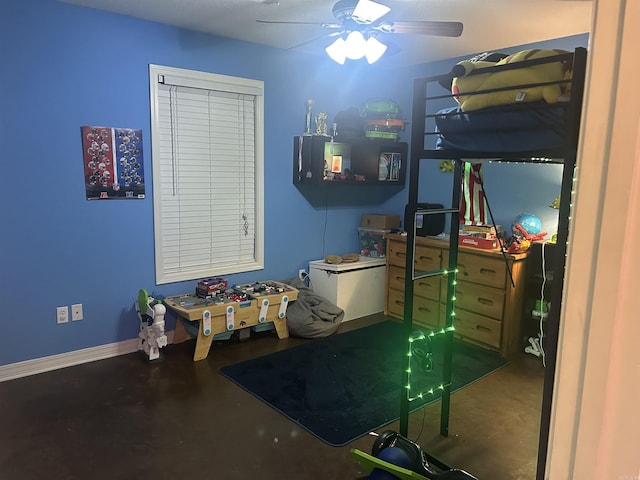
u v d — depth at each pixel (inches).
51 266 122.8
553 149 64.2
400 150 188.2
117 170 129.9
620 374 19.2
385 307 177.8
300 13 123.3
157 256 139.9
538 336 144.3
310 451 91.6
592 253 19.7
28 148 116.3
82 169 124.5
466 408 109.5
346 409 107.3
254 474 84.6
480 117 69.9
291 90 163.0
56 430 96.9
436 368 130.9
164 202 141.3
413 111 82.3
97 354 132.3
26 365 121.6
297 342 147.7
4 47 110.5
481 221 97.1
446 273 93.6
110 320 133.8
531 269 142.4
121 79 127.8
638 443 18.8
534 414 107.2
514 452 93.0
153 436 95.5
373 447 87.0
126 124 130.0
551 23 126.1
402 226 194.5
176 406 107.3
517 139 67.2
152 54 132.0
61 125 120.2
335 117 173.0
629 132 18.2
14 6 110.8
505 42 145.9
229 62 147.0
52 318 124.3
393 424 101.7
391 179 186.1
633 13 17.7
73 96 121.0
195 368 127.3
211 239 152.9
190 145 144.3
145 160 134.6
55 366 125.8
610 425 19.6
